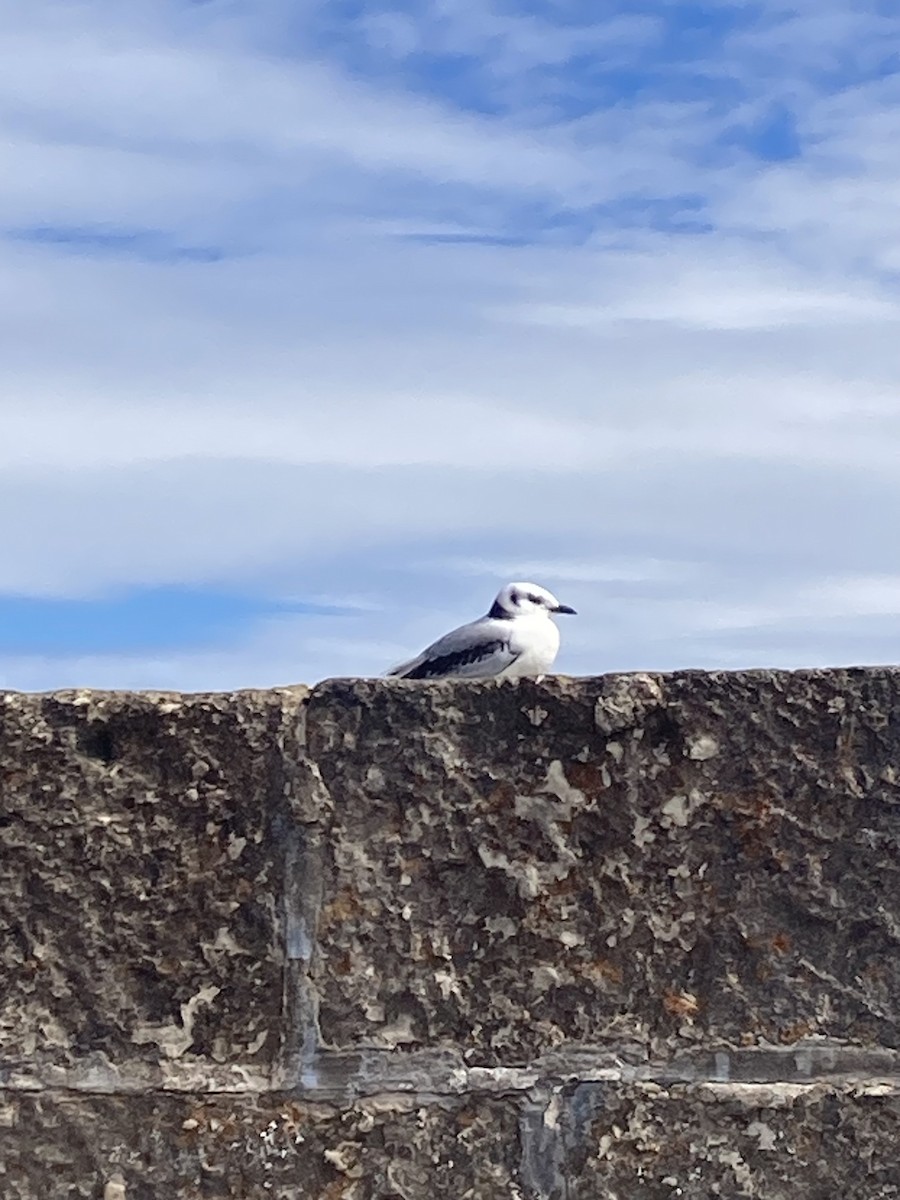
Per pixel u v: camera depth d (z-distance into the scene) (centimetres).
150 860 344
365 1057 339
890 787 340
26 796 344
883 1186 334
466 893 342
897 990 338
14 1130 339
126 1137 339
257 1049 341
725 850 341
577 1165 336
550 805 343
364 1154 337
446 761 344
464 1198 336
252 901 343
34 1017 341
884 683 342
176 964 342
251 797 344
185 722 345
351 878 342
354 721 346
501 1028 340
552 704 344
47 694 346
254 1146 338
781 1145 335
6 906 342
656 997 340
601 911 341
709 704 343
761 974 339
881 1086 336
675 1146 336
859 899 339
